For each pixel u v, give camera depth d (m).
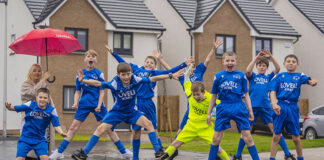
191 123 10.67
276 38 34.94
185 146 17.42
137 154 11.72
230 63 10.29
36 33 12.18
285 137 26.48
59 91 29.64
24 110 9.95
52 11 29.48
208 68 32.59
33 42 12.97
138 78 10.09
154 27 32.03
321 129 23.64
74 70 30.06
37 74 11.56
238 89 10.29
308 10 38.19
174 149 10.70
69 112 29.70
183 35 33.59
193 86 10.46
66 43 13.10
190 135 10.67
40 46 13.06
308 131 24.19
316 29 36.56
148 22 32.19
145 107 12.80
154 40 32.25
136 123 10.57
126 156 12.93
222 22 33.28
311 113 24.36
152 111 12.95
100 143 21.91
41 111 9.95
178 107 32.34
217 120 10.40
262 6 36.28
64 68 29.84
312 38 36.81
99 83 10.01
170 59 34.72
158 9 35.84
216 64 32.84
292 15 38.41
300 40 37.78
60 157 12.40
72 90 29.98
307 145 16.52
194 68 12.27
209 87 32.62
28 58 30.70
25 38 12.07
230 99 10.30
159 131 31.56
